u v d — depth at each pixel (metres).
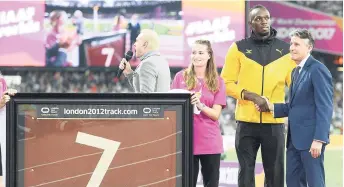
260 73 7.45
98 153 4.59
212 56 6.82
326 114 6.49
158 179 4.59
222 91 6.84
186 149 4.54
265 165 7.57
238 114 7.60
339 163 11.62
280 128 7.50
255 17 7.43
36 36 16.48
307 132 6.66
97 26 16.61
